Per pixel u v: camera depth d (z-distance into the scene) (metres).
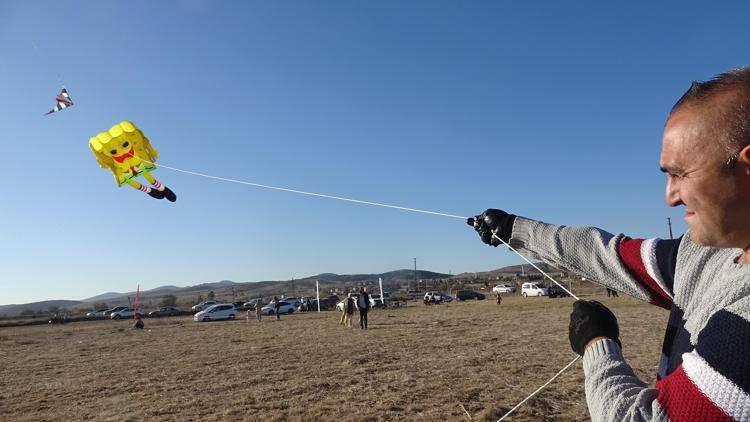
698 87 1.05
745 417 0.84
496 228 1.87
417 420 5.90
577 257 1.64
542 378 7.99
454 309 30.86
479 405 6.43
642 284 1.50
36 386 9.48
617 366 1.20
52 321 44.22
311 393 7.50
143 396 7.95
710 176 0.98
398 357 10.66
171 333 22.22
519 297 47.62
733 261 1.13
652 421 0.99
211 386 8.43
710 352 0.92
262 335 18.31
